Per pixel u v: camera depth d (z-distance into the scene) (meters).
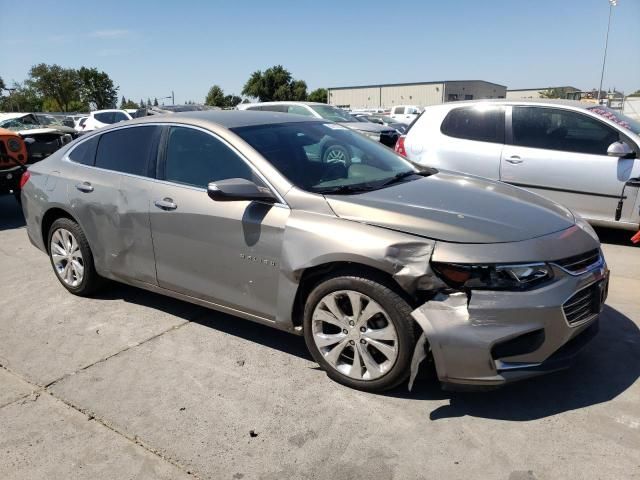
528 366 2.82
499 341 2.75
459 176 4.11
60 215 4.81
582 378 3.30
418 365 2.90
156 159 4.04
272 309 3.45
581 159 6.06
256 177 3.52
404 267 2.86
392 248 2.90
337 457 2.68
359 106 76.44
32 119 13.66
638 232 5.74
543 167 6.26
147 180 4.03
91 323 4.30
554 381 3.27
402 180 3.83
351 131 4.53
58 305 4.68
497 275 2.79
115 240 4.27
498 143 6.57
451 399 3.12
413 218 3.04
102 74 67.06
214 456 2.72
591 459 2.61
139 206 4.02
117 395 3.28
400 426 2.90
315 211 3.24
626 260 5.57
